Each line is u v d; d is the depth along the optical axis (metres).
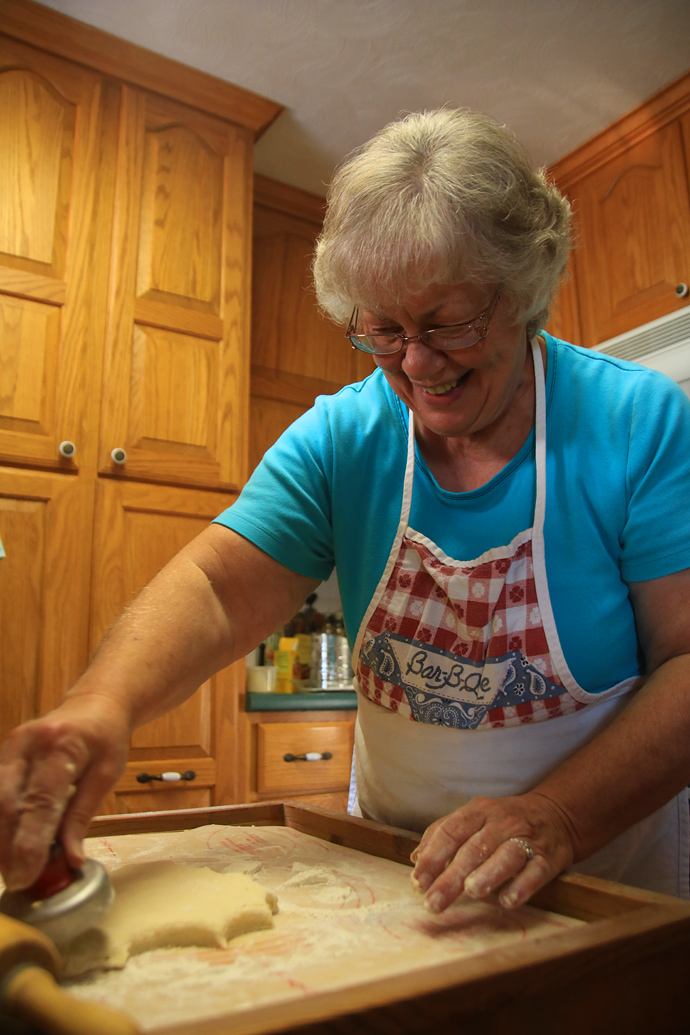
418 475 0.79
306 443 0.83
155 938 0.49
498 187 0.64
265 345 2.23
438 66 1.86
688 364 1.84
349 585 0.83
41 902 0.46
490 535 0.75
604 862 0.70
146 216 1.83
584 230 2.19
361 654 0.81
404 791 0.78
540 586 0.72
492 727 0.74
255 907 0.52
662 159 2.00
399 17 1.71
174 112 1.91
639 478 0.71
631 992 0.40
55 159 1.73
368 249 0.63
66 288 1.69
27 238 1.67
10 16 1.69
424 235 0.60
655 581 0.70
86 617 1.62
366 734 0.83
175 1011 0.40
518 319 0.68
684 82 1.91
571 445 0.74
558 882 0.55
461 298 0.63
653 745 0.61
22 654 1.55
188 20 1.73
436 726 0.76
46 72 1.75
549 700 0.72
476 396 0.70
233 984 0.43
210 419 1.84
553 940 0.39
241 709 1.81
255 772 1.82
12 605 1.55
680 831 0.76
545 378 0.77
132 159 1.82
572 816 0.59
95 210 1.76
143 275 1.81
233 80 1.90
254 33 1.76
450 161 0.64
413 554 0.78
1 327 1.61
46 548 1.60
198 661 0.72
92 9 1.70
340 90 1.94
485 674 0.73
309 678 2.20
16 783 0.51
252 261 2.24
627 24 1.74
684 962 0.43
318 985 0.43
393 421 0.82
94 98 1.80
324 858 0.71
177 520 1.76
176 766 1.68
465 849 0.54
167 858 0.71
